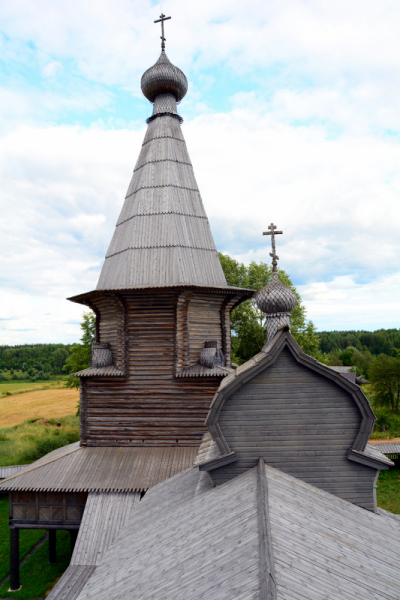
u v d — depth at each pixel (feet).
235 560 19.42
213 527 25.34
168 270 62.39
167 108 77.92
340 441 32.58
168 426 59.21
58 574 59.93
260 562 17.85
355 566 21.26
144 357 60.34
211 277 65.67
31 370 486.79
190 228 67.92
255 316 145.07
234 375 34.17
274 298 41.42
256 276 145.59
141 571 25.31
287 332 32.71
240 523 23.35
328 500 30.22
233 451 32.94
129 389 60.29
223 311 67.67
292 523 23.12
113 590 24.86
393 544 27.30
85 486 50.75
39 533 75.15
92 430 60.44
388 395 183.32
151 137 76.07
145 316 60.75
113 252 70.08
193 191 72.49
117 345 62.54
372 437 136.98
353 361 324.80
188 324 61.11
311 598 15.96
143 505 41.73
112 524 46.96
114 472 53.16
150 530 32.65
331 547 22.38
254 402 33.01
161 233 65.51
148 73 76.95
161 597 19.88
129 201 73.05
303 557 19.60
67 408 241.96
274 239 43.83
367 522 29.32
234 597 16.07
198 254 66.33
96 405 60.80
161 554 26.21
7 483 52.21
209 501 30.58
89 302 69.31
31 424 178.09
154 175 71.31
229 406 33.17
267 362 32.63
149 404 59.82
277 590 15.53
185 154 75.41
